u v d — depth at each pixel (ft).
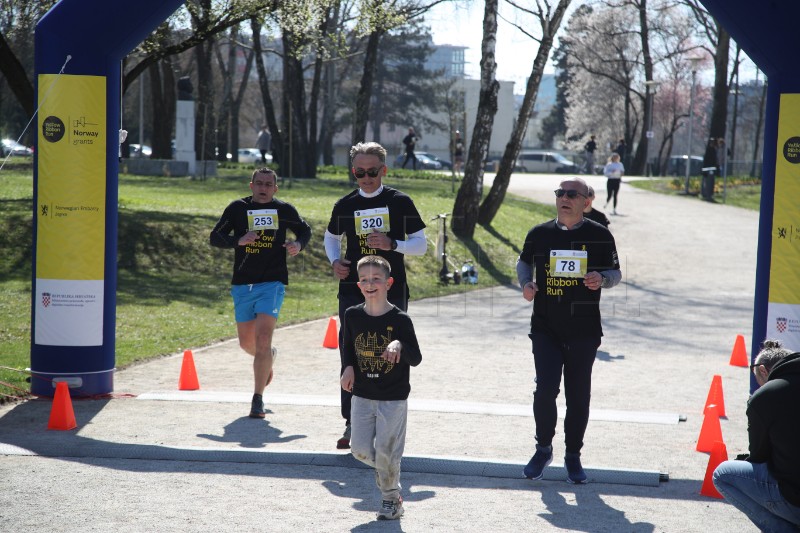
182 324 44.32
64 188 28.89
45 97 28.66
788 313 26.30
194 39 70.74
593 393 31.42
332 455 22.57
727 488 16.55
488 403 29.22
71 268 29.09
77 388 29.22
